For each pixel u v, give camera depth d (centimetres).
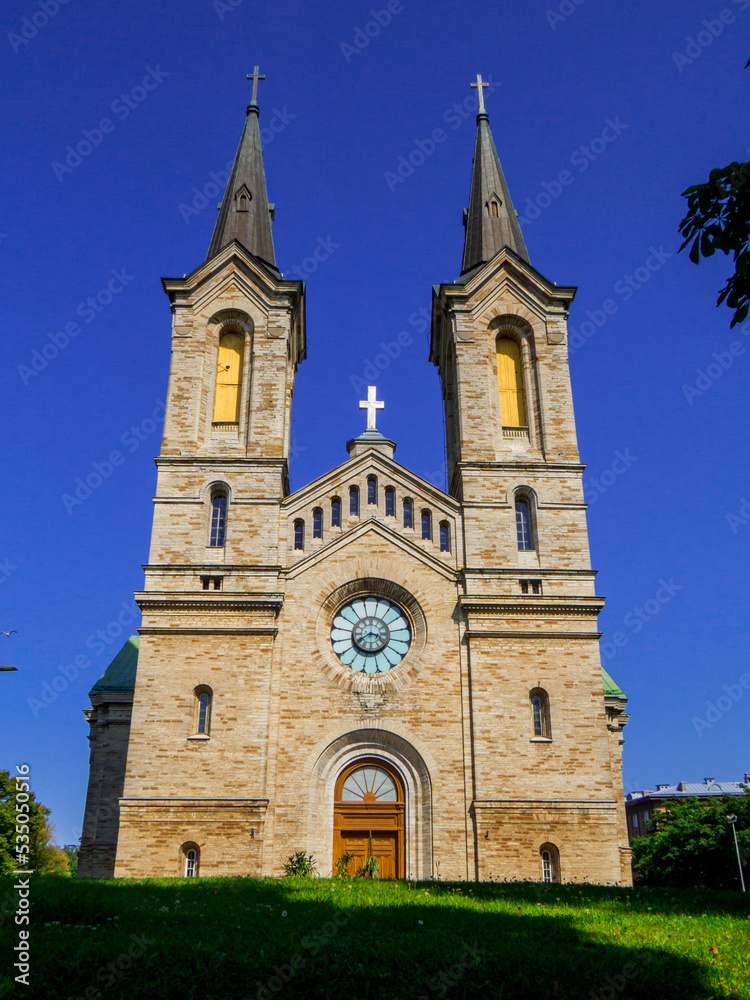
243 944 1889
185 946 1852
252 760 3975
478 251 5256
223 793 3919
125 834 3850
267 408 4669
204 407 4719
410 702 4147
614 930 2089
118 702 5109
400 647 4331
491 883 3102
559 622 4281
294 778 3994
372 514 4538
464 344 4847
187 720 4031
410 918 2175
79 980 1689
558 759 4038
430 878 3869
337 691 4153
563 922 2166
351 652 4316
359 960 1828
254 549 4378
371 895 2595
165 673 4106
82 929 1919
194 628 4175
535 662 4206
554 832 3925
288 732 4072
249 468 4531
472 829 3941
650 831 8919
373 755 4109
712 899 2673
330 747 4078
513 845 3900
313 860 3894
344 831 4019
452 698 4159
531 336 4928
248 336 4891
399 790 4081
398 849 3997
